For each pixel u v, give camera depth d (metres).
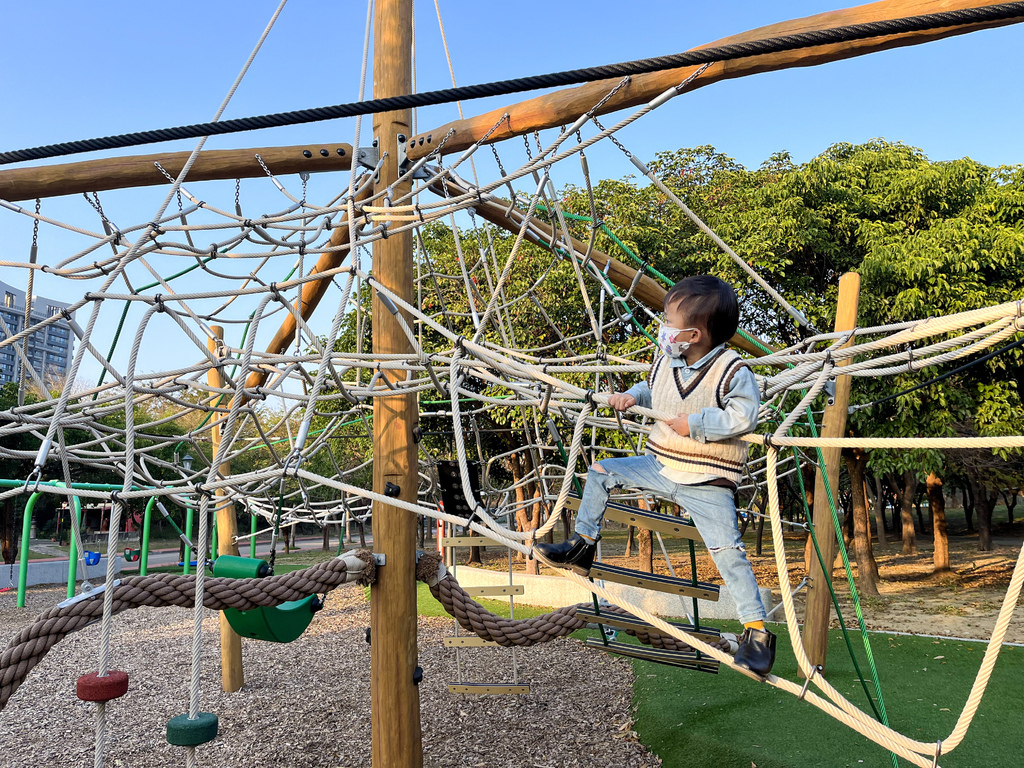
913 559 22.72
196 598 3.96
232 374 8.55
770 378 4.02
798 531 34.12
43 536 35.62
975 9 2.00
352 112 2.54
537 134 4.48
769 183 16.94
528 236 6.38
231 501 7.37
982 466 15.64
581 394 3.07
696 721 7.15
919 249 13.65
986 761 5.72
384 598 5.02
